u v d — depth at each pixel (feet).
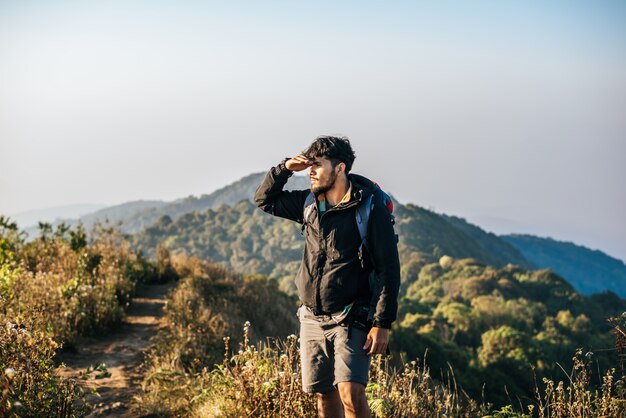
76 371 20.47
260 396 13.50
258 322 44.80
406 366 13.83
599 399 11.40
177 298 35.91
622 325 11.69
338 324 9.37
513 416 12.82
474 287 409.69
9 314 19.88
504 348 147.74
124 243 48.39
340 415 10.16
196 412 15.42
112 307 29.45
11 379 11.18
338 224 9.24
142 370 21.40
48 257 36.68
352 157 9.48
